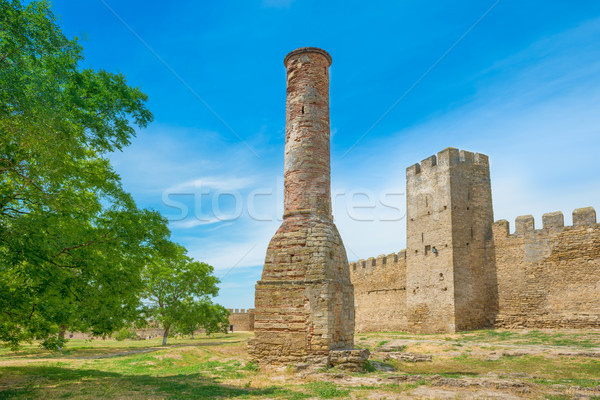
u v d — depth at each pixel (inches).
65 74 451.2
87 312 498.6
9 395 418.3
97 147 510.6
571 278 1144.2
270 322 611.5
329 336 578.6
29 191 466.6
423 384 457.4
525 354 743.7
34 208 472.4
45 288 444.1
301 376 526.9
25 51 404.8
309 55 720.3
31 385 485.7
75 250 490.3
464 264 1316.4
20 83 387.2
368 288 1752.0
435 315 1333.7
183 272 1469.0
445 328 1289.4
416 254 1445.6
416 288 1424.7
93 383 504.7
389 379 490.9
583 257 1129.4
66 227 507.8
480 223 1374.3
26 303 468.1
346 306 631.8
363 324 1755.7
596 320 1065.5
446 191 1355.8
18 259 403.2
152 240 564.1
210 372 591.2
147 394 429.7
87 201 551.5
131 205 558.3
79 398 405.4
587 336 939.3
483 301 1320.1
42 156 422.9
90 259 488.7
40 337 520.1
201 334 2283.5
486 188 1419.8
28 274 424.2
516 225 1291.8
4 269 470.0
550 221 1214.9
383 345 1016.9
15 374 564.1
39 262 416.8
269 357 599.2
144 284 608.7
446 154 1380.4
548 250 1205.7
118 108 510.9
